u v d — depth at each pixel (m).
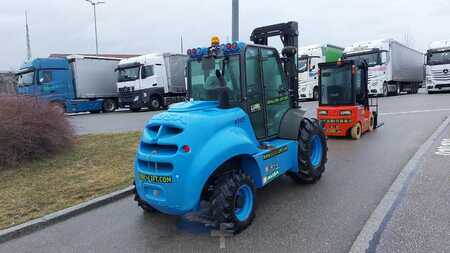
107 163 7.93
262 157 4.84
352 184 6.02
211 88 5.14
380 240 3.96
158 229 4.71
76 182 6.67
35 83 21.09
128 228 4.81
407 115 14.38
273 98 5.77
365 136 10.56
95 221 5.12
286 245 4.02
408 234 4.06
